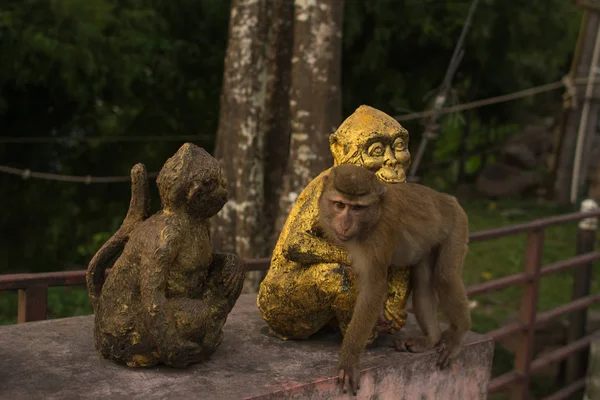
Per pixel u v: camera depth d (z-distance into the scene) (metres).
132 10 10.79
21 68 9.51
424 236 3.08
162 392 2.48
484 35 11.68
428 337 3.21
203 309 2.64
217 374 2.70
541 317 5.61
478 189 18.55
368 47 11.59
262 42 5.69
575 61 13.42
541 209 15.30
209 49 11.56
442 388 3.22
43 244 11.95
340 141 3.16
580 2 12.59
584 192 15.73
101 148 12.19
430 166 18.19
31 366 2.67
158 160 12.19
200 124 12.27
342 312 2.97
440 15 12.13
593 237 6.82
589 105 14.22
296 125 5.38
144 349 2.65
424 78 13.03
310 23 5.29
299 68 5.34
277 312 3.08
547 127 20.16
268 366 2.82
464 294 3.27
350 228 2.78
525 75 17.38
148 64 10.77
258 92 5.70
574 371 7.07
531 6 12.85
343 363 2.79
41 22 9.59
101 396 2.42
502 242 12.37
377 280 2.87
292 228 2.99
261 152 5.73
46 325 3.20
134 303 2.63
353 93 12.61
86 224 12.19
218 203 2.69
